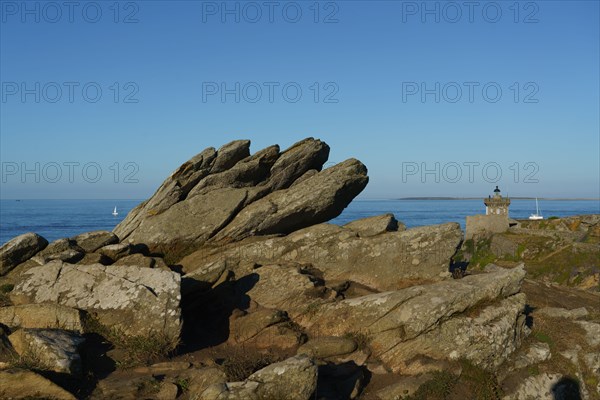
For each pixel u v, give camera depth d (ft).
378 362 54.85
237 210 78.13
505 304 60.34
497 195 219.20
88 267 57.57
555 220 204.13
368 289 71.00
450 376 52.01
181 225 76.07
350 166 80.33
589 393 59.52
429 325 55.01
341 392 48.78
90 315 52.54
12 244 64.28
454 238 71.87
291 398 42.09
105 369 47.34
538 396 55.01
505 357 57.26
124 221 81.05
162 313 52.65
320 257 73.61
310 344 55.11
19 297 54.95
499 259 181.47
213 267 65.36
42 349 44.70
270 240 74.95
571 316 72.43
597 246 158.81
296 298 64.28
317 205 78.59
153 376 46.24
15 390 40.60
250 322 59.47
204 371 46.91
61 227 526.57
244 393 40.93
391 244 72.69
